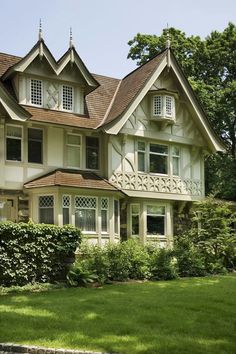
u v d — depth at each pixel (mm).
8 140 20266
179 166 24969
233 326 9336
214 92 34344
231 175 34312
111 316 10031
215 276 18641
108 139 22375
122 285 15070
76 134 22109
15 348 7848
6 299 12086
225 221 21281
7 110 19156
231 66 36344
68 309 10711
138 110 23328
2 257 14133
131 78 25062
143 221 23344
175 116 24266
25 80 21031
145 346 7797
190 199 25078
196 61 36500
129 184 22797
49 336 8391
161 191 23906
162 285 15195
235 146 36750
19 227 14453
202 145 25688
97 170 22453
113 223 21391
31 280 14703
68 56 21766
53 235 15109
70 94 22281
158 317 9953
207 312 10625
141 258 17375
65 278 15250
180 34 36625
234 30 36594
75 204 20344
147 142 23797
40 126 21062
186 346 7801
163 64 23719
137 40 36000
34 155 20875
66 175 20641
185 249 19672
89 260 16156
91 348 7738
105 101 24328
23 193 20375
